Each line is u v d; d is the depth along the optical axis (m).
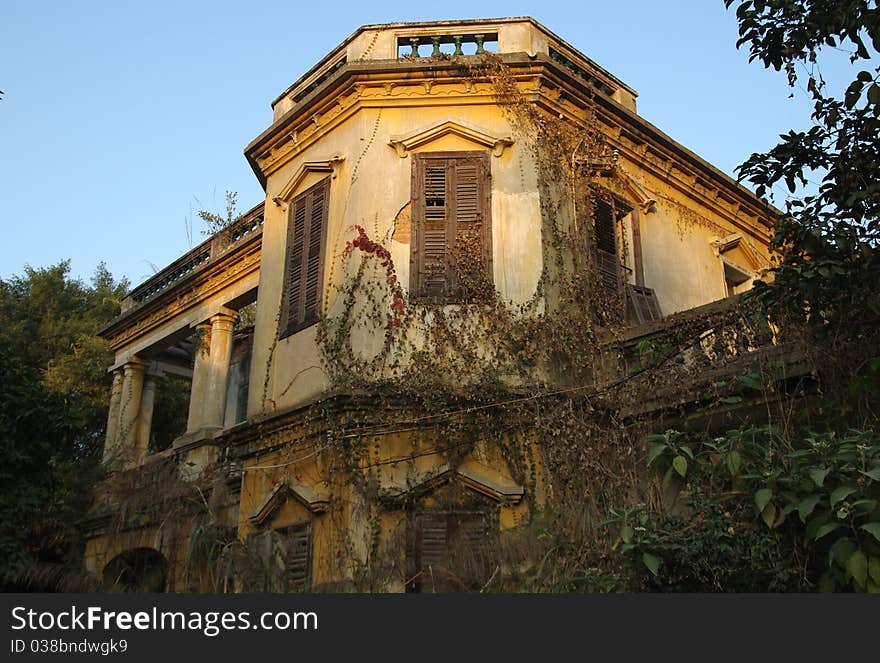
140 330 19.75
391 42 13.24
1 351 11.76
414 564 10.42
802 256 8.42
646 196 14.14
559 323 11.66
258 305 13.70
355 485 10.77
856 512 6.46
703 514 7.61
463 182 12.46
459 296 11.77
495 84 12.62
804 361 9.08
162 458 17.05
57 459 12.55
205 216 19.70
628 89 14.97
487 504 10.69
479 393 10.97
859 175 8.15
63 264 32.25
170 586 14.12
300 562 11.05
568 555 8.99
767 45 8.30
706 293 14.80
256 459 12.46
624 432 10.43
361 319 11.77
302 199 13.47
